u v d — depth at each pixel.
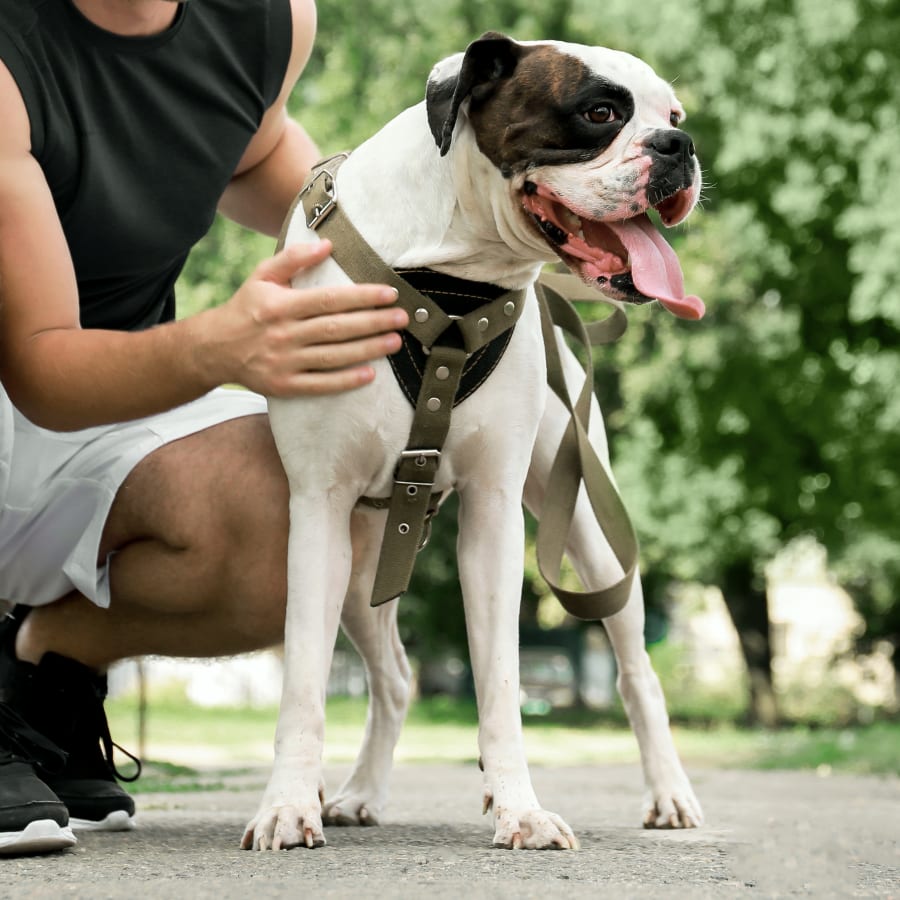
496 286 2.50
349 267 2.48
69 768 2.83
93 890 1.85
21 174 2.55
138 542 2.77
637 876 2.08
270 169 3.31
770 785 5.52
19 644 2.92
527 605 21.16
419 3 16.95
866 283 12.79
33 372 2.49
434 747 10.59
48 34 2.66
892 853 2.58
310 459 2.47
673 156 2.36
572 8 16.19
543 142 2.39
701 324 15.70
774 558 17.67
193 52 2.90
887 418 14.50
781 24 13.86
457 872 2.06
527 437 2.57
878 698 23.09
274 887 1.88
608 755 10.34
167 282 3.13
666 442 16.45
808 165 13.79
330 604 2.49
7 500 2.75
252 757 8.64
